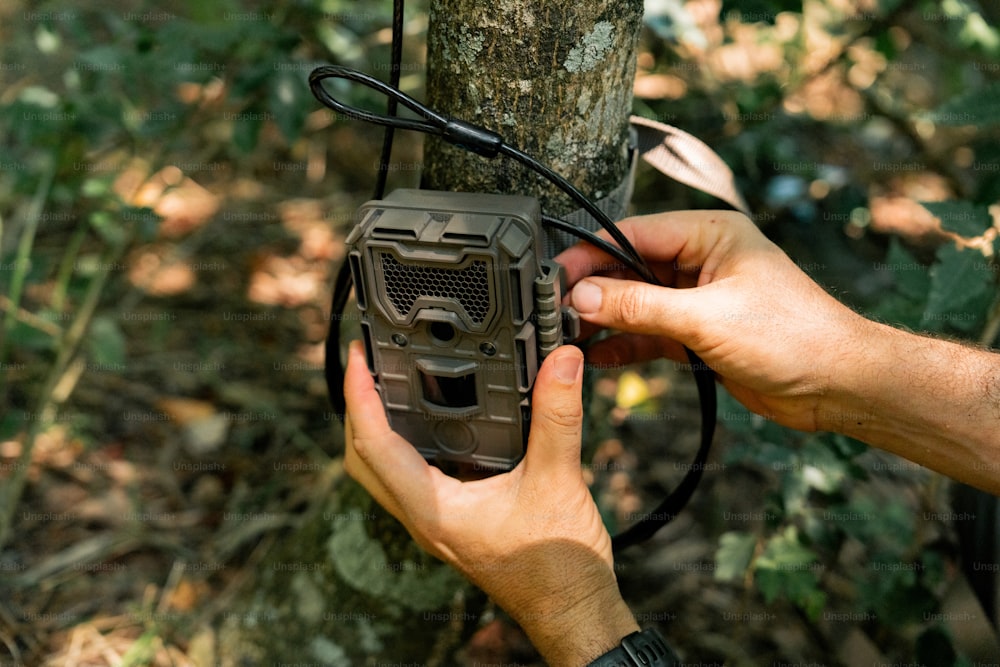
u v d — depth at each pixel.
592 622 1.18
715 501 2.10
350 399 1.18
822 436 1.54
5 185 2.54
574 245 1.24
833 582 1.91
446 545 1.21
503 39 1.08
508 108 1.13
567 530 1.16
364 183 3.04
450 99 1.17
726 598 1.91
